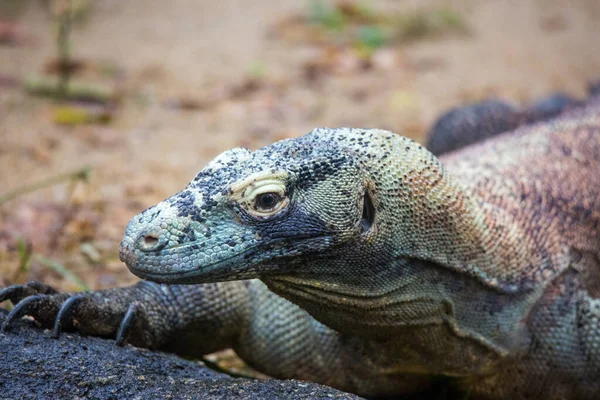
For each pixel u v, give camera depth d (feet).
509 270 27.12
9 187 45.88
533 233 28.89
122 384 22.80
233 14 85.92
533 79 70.85
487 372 27.78
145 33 78.95
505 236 27.37
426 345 26.48
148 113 59.41
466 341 26.71
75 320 24.98
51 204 43.60
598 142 35.40
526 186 30.78
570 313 28.37
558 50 79.30
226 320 28.99
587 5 93.35
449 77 70.54
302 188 23.20
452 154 35.91
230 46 75.87
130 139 54.44
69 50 71.31
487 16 89.25
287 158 23.47
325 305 24.59
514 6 92.79
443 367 27.27
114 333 26.35
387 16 83.46
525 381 28.37
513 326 27.27
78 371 22.90
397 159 24.52
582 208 31.09
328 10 81.87
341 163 23.59
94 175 48.37
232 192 22.70
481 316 26.55
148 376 23.43
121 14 84.74
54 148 51.75
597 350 27.99
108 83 64.69
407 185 24.40
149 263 22.21
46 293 25.12
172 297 27.94
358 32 77.87
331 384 29.07
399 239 24.34
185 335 28.55
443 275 25.40
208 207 22.66
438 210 24.89
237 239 22.68
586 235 30.71
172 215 22.50
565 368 28.27
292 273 23.70
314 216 23.15
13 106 58.03
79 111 56.85
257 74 67.87
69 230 41.06
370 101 63.98
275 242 22.93
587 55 77.97
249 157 23.66
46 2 82.58
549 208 30.35
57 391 22.33
